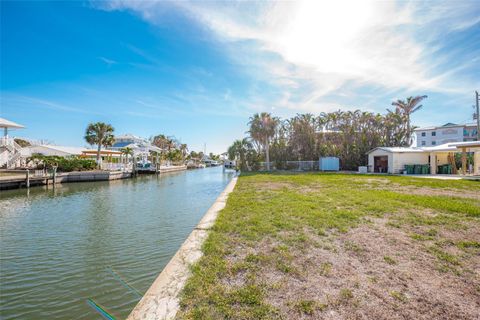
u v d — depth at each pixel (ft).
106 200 45.14
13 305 12.55
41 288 14.21
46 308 12.26
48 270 16.57
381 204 22.99
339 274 9.70
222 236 14.73
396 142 92.48
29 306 12.46
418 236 13.99
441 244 12.79
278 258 11.36
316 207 22.41
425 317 6.89
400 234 14.53
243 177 68.28
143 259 18.25
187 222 28.60
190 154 297.33
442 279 9.15
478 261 10.71
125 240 22.49
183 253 12.17
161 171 131.75
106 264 17.46
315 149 105.60
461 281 9.00
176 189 61.93
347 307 7.43
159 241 22.11
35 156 86.12
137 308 7.56
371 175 65.10
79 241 22.35
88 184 75.00
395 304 7.54
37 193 55.47
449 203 22.43
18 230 26.02
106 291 13.84
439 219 17.61
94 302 12.75
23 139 143.95
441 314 7.02
